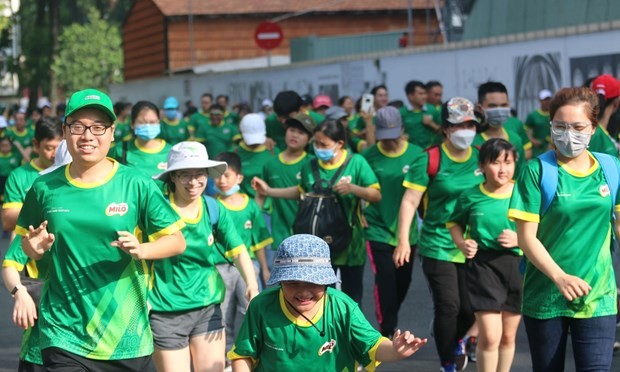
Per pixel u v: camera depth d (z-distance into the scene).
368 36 51.44
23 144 40.44
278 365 8.65
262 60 66.25
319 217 14.62
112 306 9.23
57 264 9.20
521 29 34.09
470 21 37.88
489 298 12.38
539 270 9.88
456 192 13.41
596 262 9.77
